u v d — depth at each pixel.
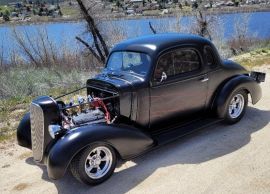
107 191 4.54
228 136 5.91
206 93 5.96
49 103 4.68
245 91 6.40
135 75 5.33
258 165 4.91
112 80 5.24
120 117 5.10
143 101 5.19
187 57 5.58
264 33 20.22
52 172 4.32
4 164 5.52
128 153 4.84
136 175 4.86
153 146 5.16
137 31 14.93
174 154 5.40
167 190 4.46
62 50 14.18
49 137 4.70
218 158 5.18
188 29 16.06
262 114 6.84
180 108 5.67
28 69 12.62
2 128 7.02
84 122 4.97
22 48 14.16
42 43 14.13
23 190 4.73
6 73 11.74
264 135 5.87
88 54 14.12
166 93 5.41
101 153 4.69
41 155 4.77
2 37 15.46
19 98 9.09
